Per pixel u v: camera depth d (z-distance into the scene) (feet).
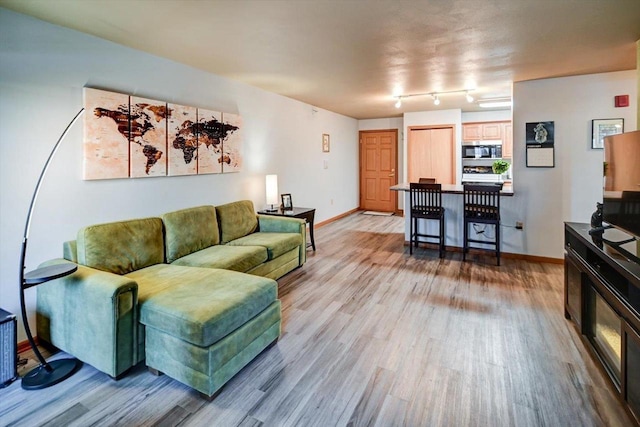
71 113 8.64
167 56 10.73
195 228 11.09
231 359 6.61
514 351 7.72
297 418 5.82
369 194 27.99
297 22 8.13
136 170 10.10
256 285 7.75
